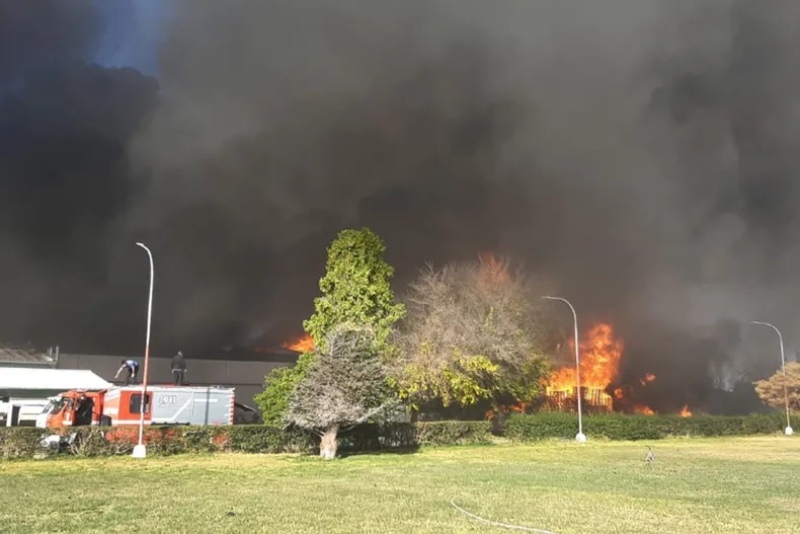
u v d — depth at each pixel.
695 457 31.69
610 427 46.78
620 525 13.54
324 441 29.88
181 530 12.68
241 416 51.91
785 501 17.06
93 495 17.34
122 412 36.97
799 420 58.56
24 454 28.06
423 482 20.70
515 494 17.94
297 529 12.84
